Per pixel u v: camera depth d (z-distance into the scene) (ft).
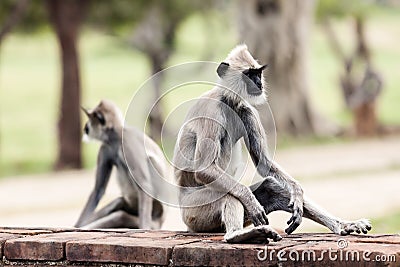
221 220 17.74
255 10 93.35
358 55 111.14
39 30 92.32
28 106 136.77
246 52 18.83
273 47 94.12
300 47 96.78
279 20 93.71
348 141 95.14
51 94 144.77
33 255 15.99
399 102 134.21
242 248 14.67
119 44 158.61
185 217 18.34
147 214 25.43
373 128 100.07
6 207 52.13
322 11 112.16
